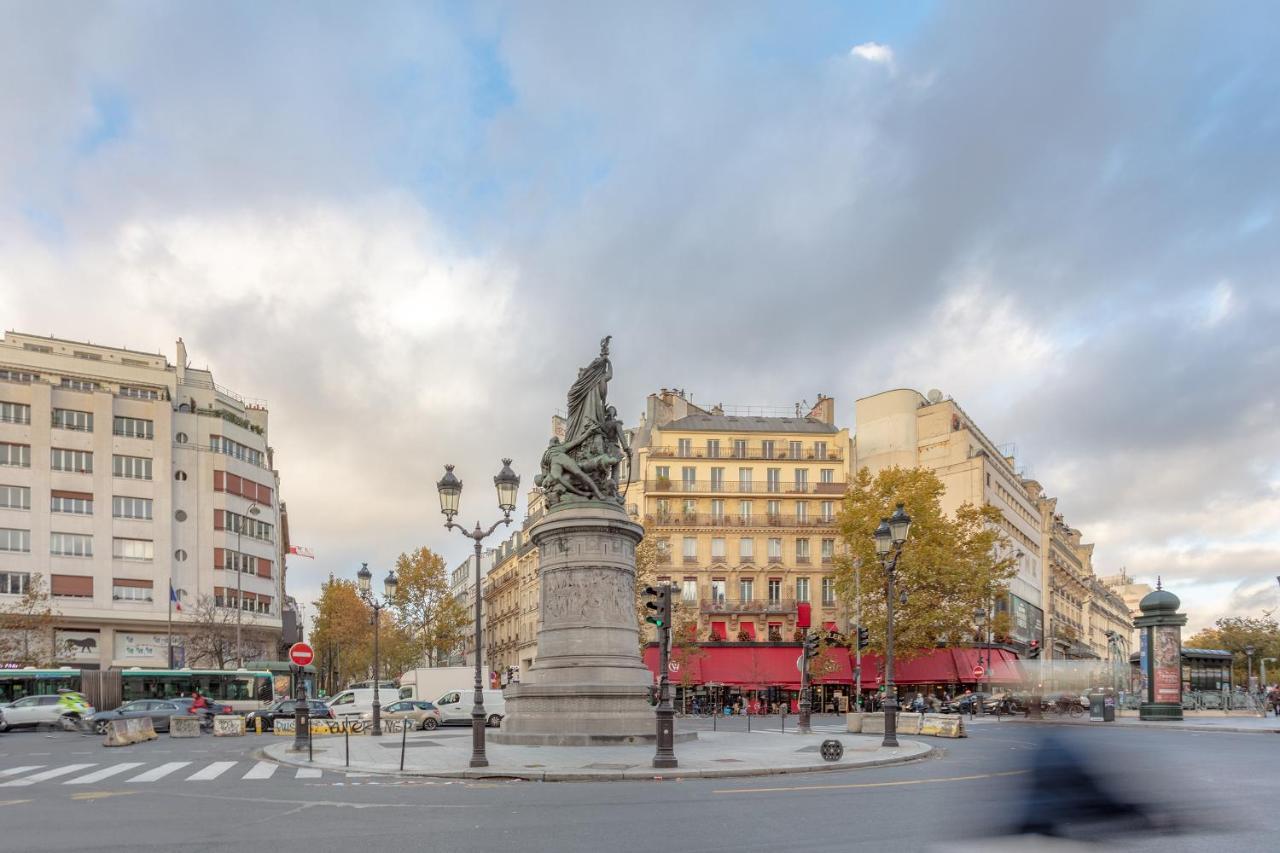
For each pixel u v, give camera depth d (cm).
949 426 7519
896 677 6556
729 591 6919
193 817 1328
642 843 1076
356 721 3834
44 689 4822
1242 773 1775
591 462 2827
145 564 6694
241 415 7906
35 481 6384
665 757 1942
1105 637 13325
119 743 3219
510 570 9419
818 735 3247
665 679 1995
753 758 2166
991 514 6384
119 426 6762
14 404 6400
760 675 6494
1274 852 968
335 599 9219
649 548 6456
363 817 1311
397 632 8750
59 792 1677
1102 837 902
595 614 2705
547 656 2716
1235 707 5388
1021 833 901
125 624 6575
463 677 4959
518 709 2688
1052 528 9831
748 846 1048
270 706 4775
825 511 7138
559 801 1471
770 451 7281
